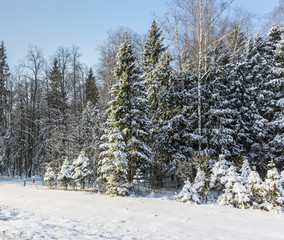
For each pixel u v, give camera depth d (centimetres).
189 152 2095
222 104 2122
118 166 1636
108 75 3150
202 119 2186
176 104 2195
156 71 2258
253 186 1273
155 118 2286
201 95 2225
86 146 2328
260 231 804
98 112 2494
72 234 700
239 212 1108
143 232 774
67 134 2452
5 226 781
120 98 1786
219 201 1431
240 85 2178
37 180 2780
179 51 2328
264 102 2227
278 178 1211
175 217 1002
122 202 1355
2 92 3403
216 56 2391
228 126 2180
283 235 763
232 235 757
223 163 1561
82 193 1738
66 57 3322
